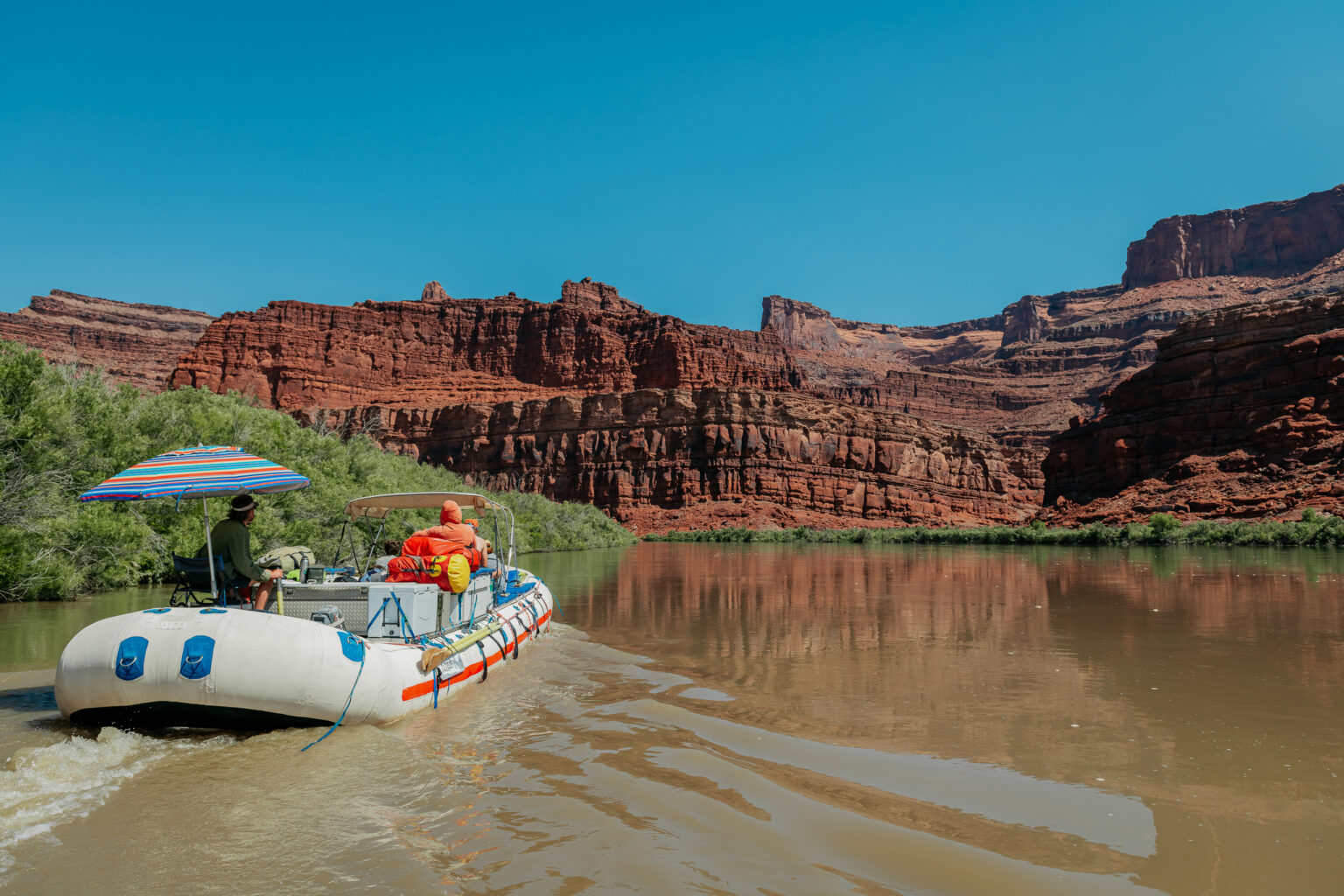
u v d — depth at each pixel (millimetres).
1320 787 5504
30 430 16000
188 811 5027
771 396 111250
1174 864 4297
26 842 4551
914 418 123812
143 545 17219
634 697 8234
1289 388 62406
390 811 5055
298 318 144125
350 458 29141
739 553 48000
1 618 12977
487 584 10531
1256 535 43250
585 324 153125
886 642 12023
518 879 4121
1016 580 23766
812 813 5020
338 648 6746
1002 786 5539
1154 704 7934
